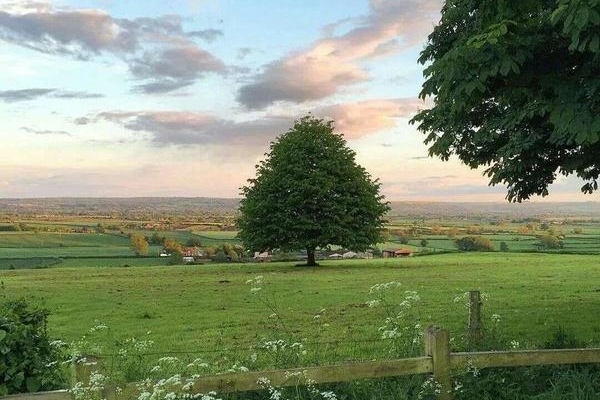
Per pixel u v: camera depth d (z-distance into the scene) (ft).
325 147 172.96
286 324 59.16
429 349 21.89
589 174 46.09
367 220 173.47
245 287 107.24
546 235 321.32
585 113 26.21
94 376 17.58
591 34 22.67
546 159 45.39
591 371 24.36
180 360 27.86
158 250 270.87
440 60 27.37
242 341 48.34
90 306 79.97
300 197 164.66
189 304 81.56
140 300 87.35
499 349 28.81
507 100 32.45
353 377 20.84
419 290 91.15
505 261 174.50
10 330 19.71
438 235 354.13
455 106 28.53
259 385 19.76
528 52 26.45
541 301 73.36
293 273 141.79
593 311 62.03
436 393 21.38
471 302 30.63
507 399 23.07
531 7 28.68
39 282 123.03
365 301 79.77
